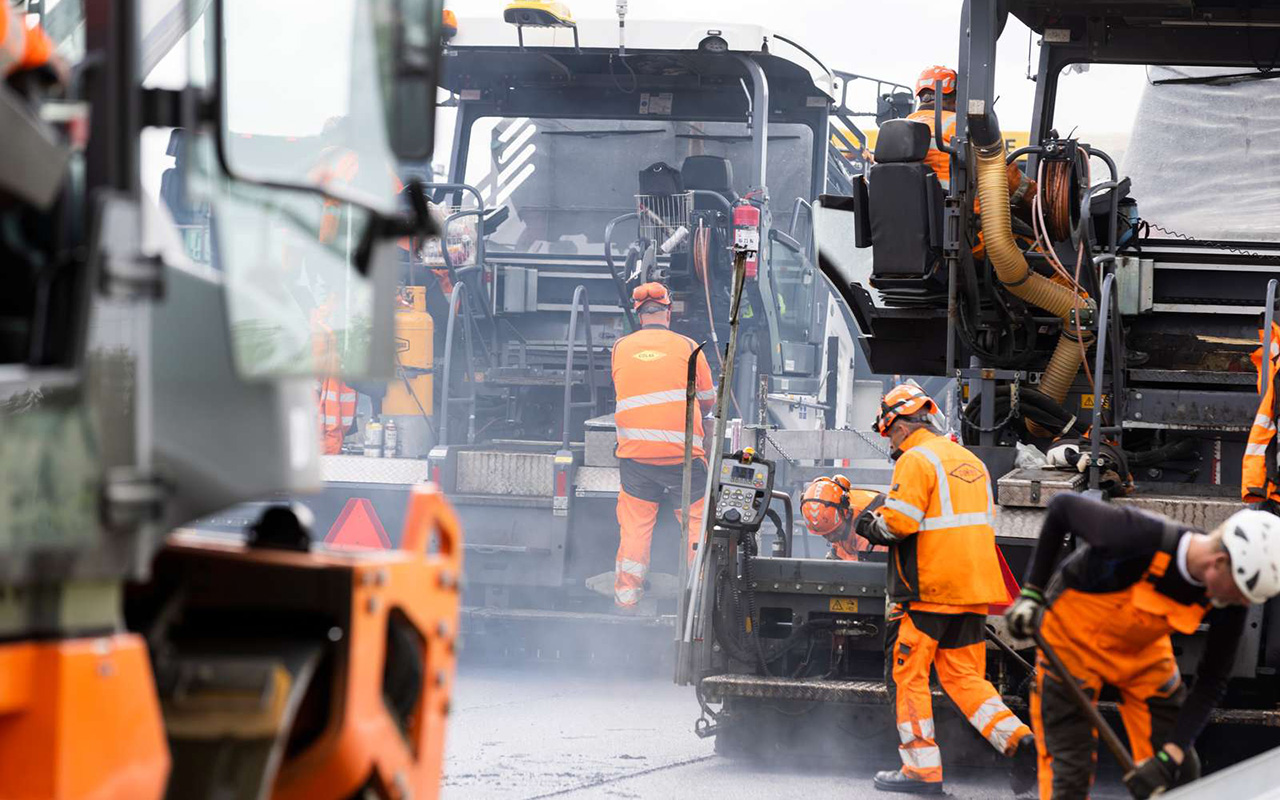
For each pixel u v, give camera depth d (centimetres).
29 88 404
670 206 1741
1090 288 1316
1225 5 1466
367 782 508
